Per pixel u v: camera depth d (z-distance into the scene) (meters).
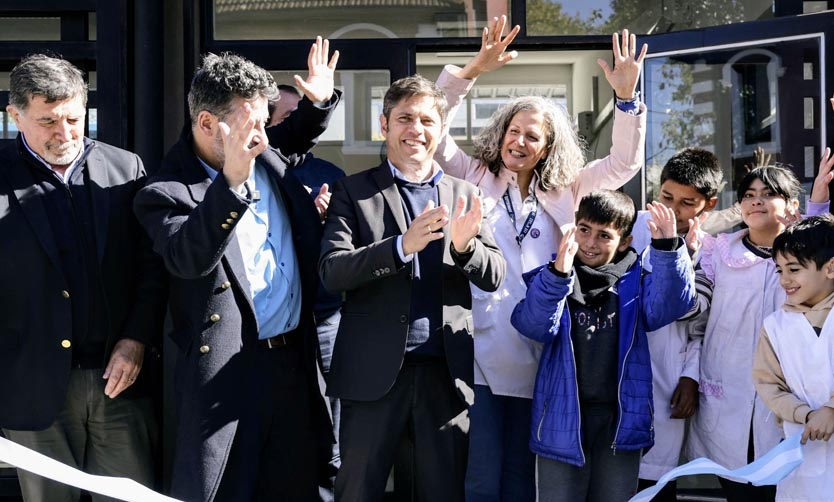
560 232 3.70
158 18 4.37
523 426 3.58
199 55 4.54
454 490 3.10
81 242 3.14
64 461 3.18
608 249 3.40
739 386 3.60
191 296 3.00
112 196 3.19
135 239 3.23
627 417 3.32
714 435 3.63
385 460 3.07
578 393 3.33
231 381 2.97
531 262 3.62
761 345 3.32
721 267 3.70
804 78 4.43
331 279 2.97
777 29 4.44
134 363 3.14
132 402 3.25
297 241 3.20
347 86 4.60
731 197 4.57
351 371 3.04
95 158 3.22
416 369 3.08
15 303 3.08
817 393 3.16
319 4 4.58
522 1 4.61
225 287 2.98
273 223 3.17
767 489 3.56
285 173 3.24
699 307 3.63
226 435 2.95
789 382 3.22
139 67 4.34
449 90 3.75
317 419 3.20
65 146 3.08
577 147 3.75
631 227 3.46
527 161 3.63
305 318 3.19
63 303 3.09
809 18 4.39
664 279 3.30
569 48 4.76
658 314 3.35
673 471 3.02
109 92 4.25
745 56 4.51
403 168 3.21
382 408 3.06
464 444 3.15
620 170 3.74
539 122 3.63
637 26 4.69
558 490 3.34
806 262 3.21
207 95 2.97
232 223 2.77
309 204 3.26
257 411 3.03
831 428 3.05
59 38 4.33
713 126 4.58
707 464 3.01
